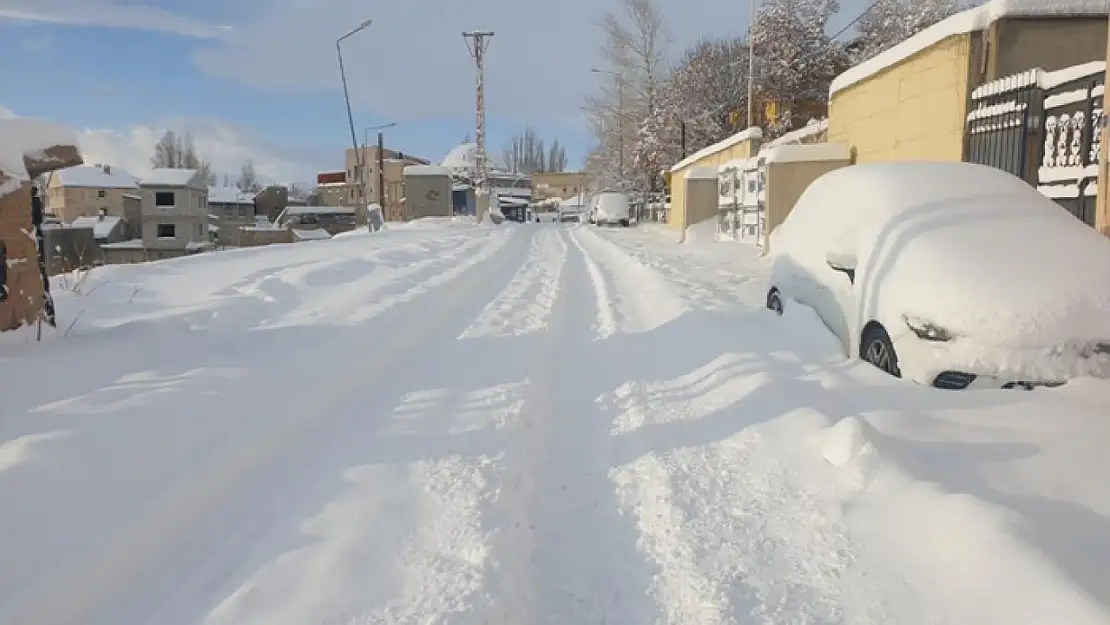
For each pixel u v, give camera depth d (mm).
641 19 53750
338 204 101812
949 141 11469
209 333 7332
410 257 16125
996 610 2781
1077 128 8594
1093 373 5004
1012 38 10617
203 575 3303
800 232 7848
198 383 5473
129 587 3209
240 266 12211
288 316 8484
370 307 9250
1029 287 5219
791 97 37750
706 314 8477
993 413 4664
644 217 53000
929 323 5273
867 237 6473
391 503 3969
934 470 3943
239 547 3539
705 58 46844
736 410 5281
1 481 3600
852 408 4957
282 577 3262
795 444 4555
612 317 9328
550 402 5871
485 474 4328
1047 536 3111
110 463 4008
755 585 3201
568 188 120938
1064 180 8727
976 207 6230
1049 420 4516
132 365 5988
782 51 37219
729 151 25453
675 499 4020
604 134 60906
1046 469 3906
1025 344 5008
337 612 3000
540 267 16359
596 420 5441
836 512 3719
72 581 3084
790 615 2975
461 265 15734
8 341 6527
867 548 3383
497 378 6406
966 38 11016
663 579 3322
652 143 48562
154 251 53531
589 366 7027
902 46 13188
